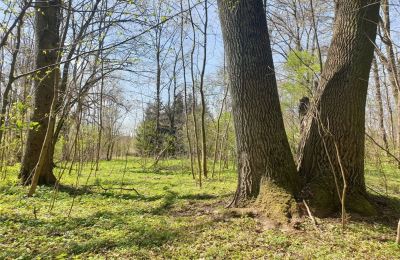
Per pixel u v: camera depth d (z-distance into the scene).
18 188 8.76
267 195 5.97
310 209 5.74
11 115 4.62
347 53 6.14
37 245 4.77
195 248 4.64
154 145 22.41
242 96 6.27
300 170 6.46
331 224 5.40
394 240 4.89
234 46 6.38
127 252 4.51
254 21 6.38
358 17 6.12
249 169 6.27
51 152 9.65
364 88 6.14
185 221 5.97
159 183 11.52
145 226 5.62
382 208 6.27
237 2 6.14
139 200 8.04
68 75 7.95
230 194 8.16
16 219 5.97
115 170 16.83
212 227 5.50
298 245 4.71
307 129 6.53
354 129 6.05
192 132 18.75
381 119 16.19
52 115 7.45
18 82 9.76
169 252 4.52
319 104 6.26
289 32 17.62
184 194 8.78
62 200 7.78
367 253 4.42
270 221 5.61
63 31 8.52
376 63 15.63
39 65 8.95
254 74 6.23
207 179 12.71
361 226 5.36
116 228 5.59
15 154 14.40
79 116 7.41
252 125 6.19
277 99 6.36
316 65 8.64
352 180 6.09
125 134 27.45
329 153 6.07
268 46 6.47
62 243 4.86
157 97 22.86
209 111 19.88
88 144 12.70
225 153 16.78
